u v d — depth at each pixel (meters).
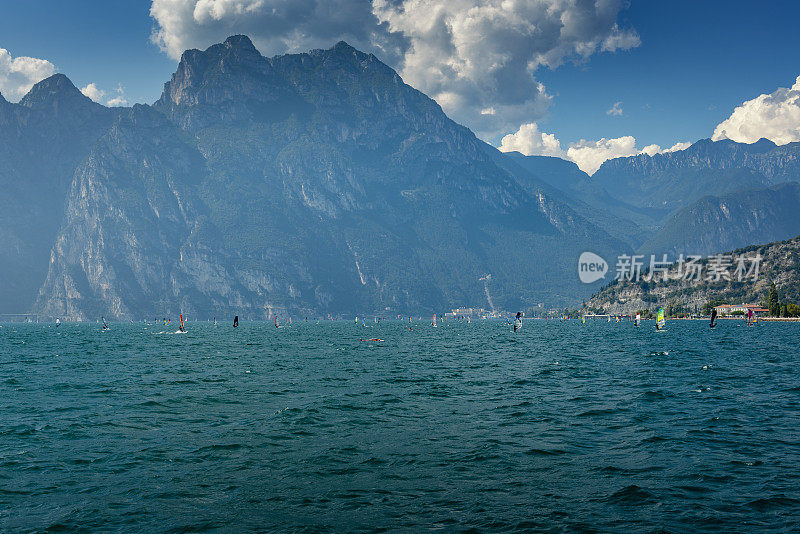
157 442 32.16
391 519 20.67
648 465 27.02
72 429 35.53
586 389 51.56
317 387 53.81
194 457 29.02
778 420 36.88
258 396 48.25
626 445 30.86
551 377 61.09
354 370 69.44
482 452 29.62
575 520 20.38
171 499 23.00
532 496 22.95
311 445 31.27
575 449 30.14
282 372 67.19
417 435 33.47
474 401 45.44
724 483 24.20
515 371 67.38
